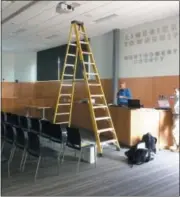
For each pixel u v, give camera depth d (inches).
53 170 170.6
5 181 148.9
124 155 211.9
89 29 318.0
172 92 262.7
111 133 253.8
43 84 436.1
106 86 335.6
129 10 249.1
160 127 241.4
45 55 477.4
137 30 298.8
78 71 376.5
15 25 310.3
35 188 139.6
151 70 283.9
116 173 167.6
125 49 313.1
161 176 163.5
